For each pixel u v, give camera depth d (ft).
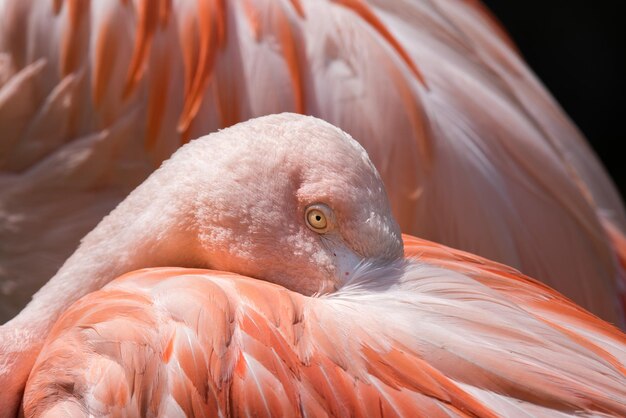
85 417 11.03
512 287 12.17
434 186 18.25
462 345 10.75
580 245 19.56
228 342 10.86
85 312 11.77
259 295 11.26
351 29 18.62
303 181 11.81
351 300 11.32
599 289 19.69
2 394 12.85
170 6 18.21
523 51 48.42
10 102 18.51
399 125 18.19
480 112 19.30
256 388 10.64
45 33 18.58
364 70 18.38
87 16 18.48
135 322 11.22
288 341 10.89
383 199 11.65
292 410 10.57
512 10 48.42
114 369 11.02
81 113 18.49
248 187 12.07
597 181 23.35
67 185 18.45
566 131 22.98
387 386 10.62
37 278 18.71
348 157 11.66
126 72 18.29
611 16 47.75
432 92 18.97
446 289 11.38
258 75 18.07
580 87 48.14
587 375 10.62
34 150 18.61
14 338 13.16
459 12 22.72
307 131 11.98
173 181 12.64
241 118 18.04
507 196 18.86
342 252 11.68
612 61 47.83
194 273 11.98
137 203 12.99
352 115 18.15
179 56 18.17
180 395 10.69
